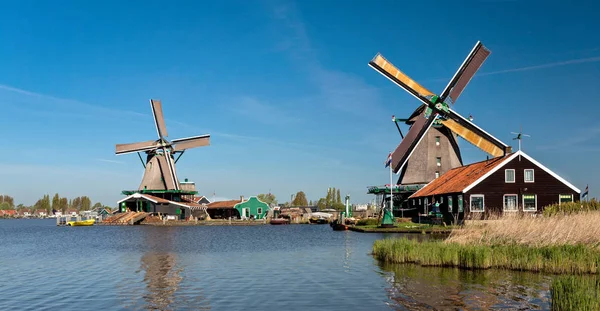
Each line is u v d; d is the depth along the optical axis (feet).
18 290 75.05
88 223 330.75
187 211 361.71
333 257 109.60
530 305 60.70
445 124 208.95
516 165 182.19
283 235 202.59
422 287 71.67
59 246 153.28
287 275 85.40
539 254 84.28
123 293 71.92
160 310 61.77
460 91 208.03
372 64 203.92
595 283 63.41
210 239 180.55
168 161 345.72
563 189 181.98
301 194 637.30
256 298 67.46
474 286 71.51
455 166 248.93
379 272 85.46
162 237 195.11
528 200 180.96
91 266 100.89
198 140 356.59
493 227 104.73
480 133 206.08
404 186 247.91
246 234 214.48
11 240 188.14
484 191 181.16
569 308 54.29
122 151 337.52
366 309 60.59
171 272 91.04
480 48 204.95
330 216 403.54
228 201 409.08
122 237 197.77
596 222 95.20
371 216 289.74
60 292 73.26
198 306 63.52
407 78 205.67
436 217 197.36
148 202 339.16
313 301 65.21
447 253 90.27
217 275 86.69
